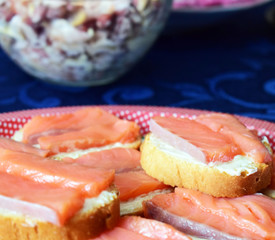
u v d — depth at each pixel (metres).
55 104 0.71
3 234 0.45
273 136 0.56
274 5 1.15
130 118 0.60
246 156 0.50
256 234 0.46
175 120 0.53
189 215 0.47
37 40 0.69
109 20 0.69
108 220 0.45
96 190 0.45
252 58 0.88
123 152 0.54
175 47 0.94
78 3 0.67
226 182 0.48
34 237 0.44
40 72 0.74
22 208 0.44
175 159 0.50
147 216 0.49
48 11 0.67
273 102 0.73
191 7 0.90
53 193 0.44
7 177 0.46
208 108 0.71
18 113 0.60
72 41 0.69
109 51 0.71
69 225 0.44
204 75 0.81
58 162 0.47
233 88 0.76
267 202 0.48
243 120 0.58
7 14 0.69
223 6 0.91
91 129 0.56
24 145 0.51
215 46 0.94
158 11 0.73
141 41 0.73
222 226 0.46
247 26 1.05
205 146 0.49
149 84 0.77
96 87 0.76
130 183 0.51
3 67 0.82
